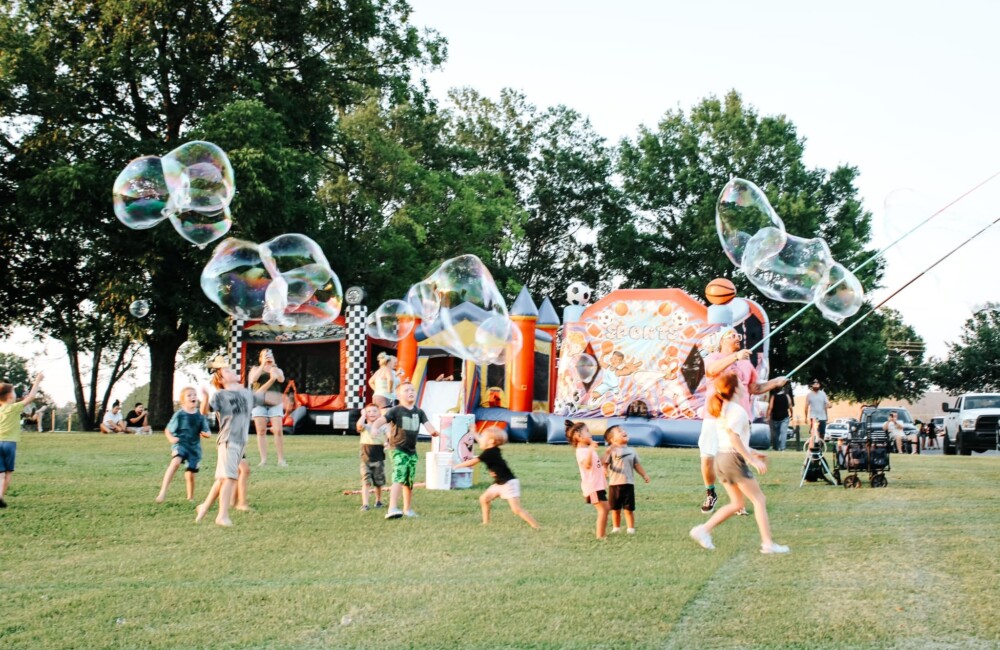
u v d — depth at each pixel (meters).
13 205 26.14
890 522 8.34
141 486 10.83
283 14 27.84
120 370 41.28
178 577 6.22
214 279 12.52
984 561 6.47
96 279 27.48
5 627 5.07
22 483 11.03
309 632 4.95
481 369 20.88
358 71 30.86
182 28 26.86
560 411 20.08
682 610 5.26
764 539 6.91
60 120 26.31
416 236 33.25
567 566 6.50
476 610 5.30
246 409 8.56
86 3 26.02
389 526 8.31
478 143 48.03
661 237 43.31
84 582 6.10
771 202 36.97
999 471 13.44
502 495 8.34
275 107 27.86
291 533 7.92
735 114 42.09
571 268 48.19
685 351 19.48
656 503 9.78
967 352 50.53
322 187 36.62
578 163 47.12
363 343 23.94
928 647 4.57
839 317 10.82
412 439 8.86
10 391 9.30
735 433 6.92
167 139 27.33
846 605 5.32
